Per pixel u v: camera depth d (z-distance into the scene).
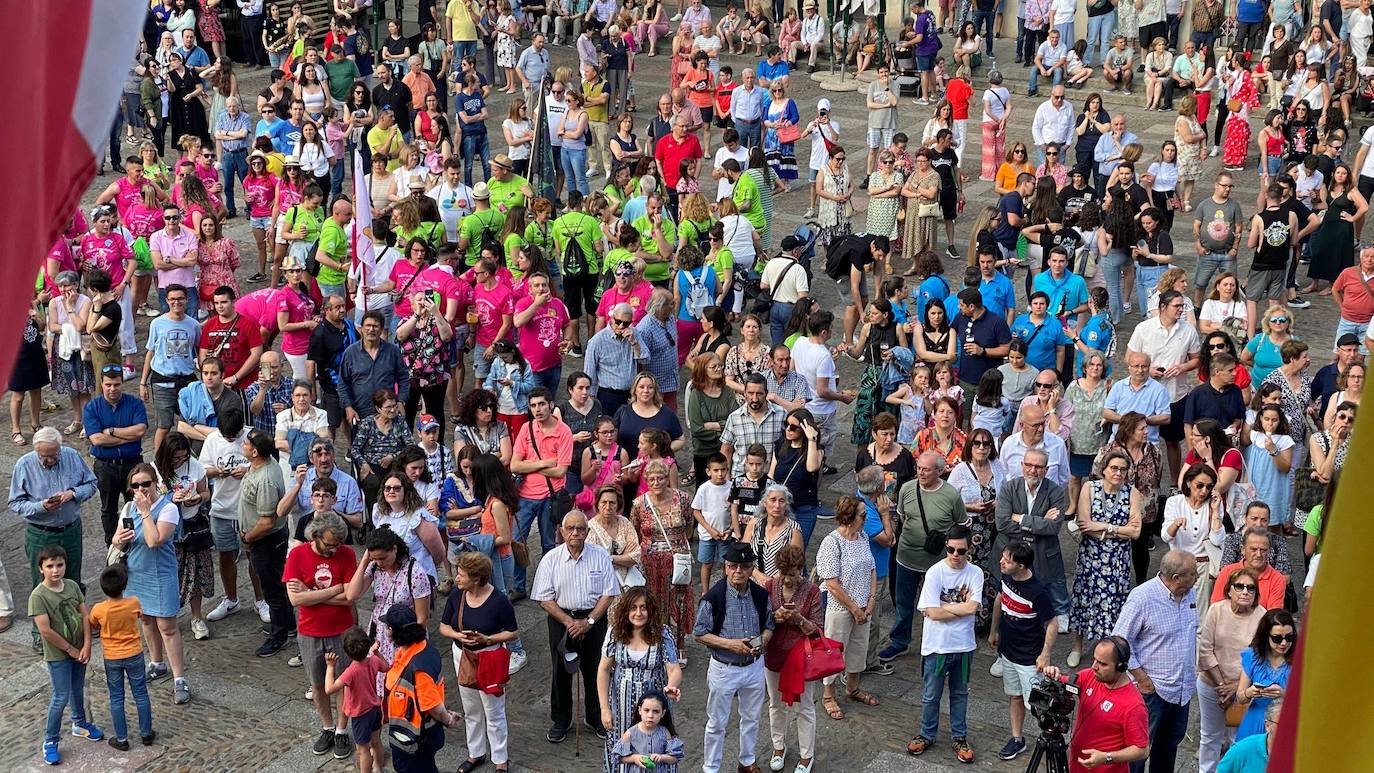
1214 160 25.84
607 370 14.86
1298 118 22.72
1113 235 18.53
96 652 12.76
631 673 10.08
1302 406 13.66
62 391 16.53
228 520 12.80
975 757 11.16
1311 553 12.47
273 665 12.55
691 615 12.26
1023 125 28.52
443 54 29.42
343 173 24.09
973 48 30.47
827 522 14.69
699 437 14.00
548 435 13.00
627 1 34.22
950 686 11.05
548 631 12.16
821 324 14.39
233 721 11.76
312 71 24.77
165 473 12.26
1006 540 11.84
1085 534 11.91
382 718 10.59
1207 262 18.77
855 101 30.25
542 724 11.70
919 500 11.84
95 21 2.92
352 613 11.28
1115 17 30.27
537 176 21.92
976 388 15.19
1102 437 13.97
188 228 18.31
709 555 12.83
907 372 14.56
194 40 27.97
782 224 23.11
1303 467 12.89
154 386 15.26
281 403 14.30
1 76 2.72
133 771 11.14
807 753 10.88
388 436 13.46
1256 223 18.50
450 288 16.16
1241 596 10.16
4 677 12.38
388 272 16.78
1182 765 11.08
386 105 25.61
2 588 12.98
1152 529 12.43
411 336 15.19
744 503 12.47
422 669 10.12
